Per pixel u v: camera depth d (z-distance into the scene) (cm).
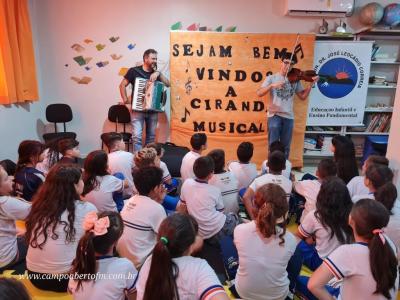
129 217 188
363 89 439
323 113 445
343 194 186
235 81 438
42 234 170
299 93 412
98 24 450
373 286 125
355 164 288
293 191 271
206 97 441
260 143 455
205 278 120
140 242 187
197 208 224
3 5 364
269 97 422
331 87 437
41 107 470
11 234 201
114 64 463
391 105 469
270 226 148
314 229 193
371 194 217
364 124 465
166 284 115
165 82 431
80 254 133
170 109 459
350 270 129
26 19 409
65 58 459
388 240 130
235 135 452
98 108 477
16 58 391
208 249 227
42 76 463
